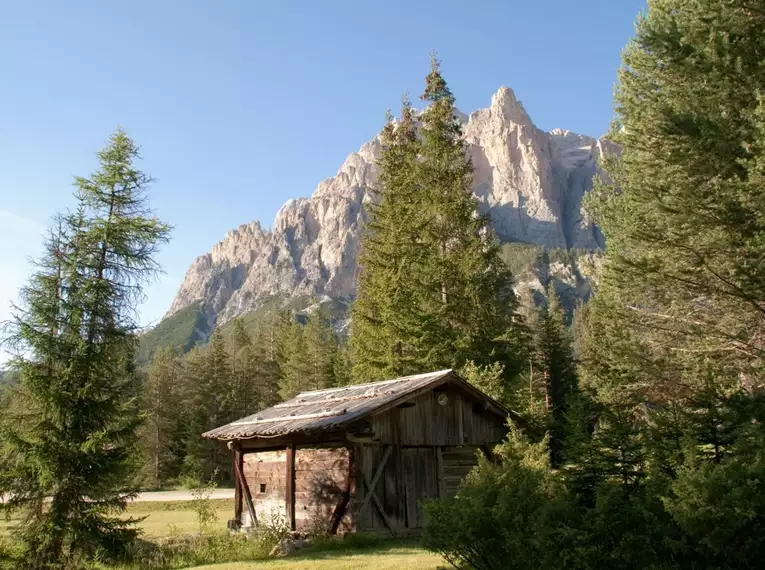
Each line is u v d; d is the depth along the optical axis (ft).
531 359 147.43
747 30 53.31
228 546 47.65
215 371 227.20
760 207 47.83
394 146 117.91
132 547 48.42
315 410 58.23
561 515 27.86
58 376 49.52
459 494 30.76
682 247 51.24
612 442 34.42
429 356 91.97
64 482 46.37
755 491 25.07
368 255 107.14
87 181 53.88
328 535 49.83
